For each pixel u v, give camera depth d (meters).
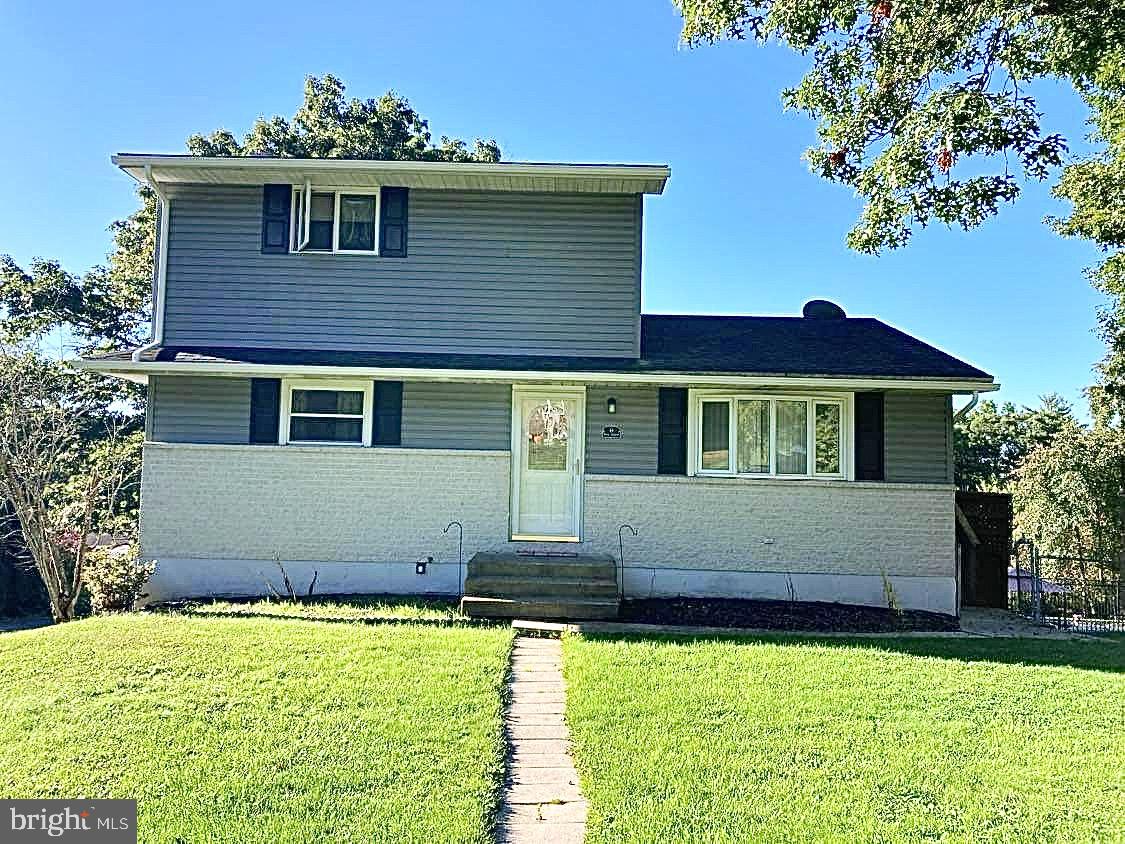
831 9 8.98
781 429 12.02
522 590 10.56
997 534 13.55
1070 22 8.38
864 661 7.89
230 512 11.69
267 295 12.73
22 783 4.64
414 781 4.74
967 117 7.73
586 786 4.79
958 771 5.03
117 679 6.71
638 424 12.05
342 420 12.09
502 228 12.91
